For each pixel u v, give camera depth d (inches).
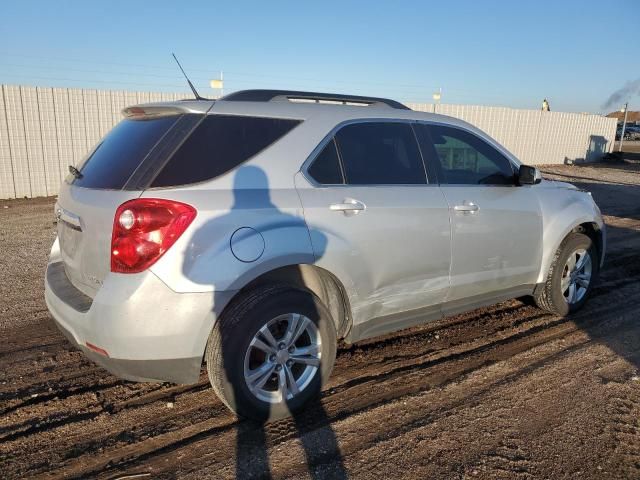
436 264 155.5
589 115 1087.6
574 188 210.5
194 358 117.3
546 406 138.5
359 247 136.9
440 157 163.3
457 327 195.0
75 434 124.3
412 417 132.4
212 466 112.8
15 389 145.9
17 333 185.2
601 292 239.5
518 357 168.7
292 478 109.4
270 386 128.8
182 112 126.6
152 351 113.2
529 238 181.9
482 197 167.9
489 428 128.0
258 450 118.3
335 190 136.0
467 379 153.0
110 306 111.3
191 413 133.6
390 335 185.5
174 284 112.0
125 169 122.2
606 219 449.1
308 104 142.5
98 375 154.6
